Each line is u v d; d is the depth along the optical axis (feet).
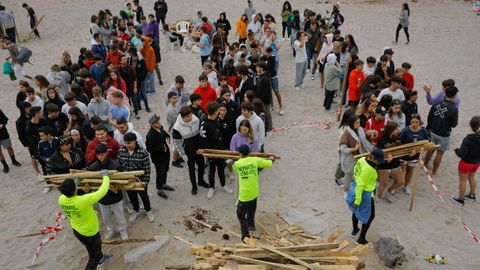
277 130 39.88
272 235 25.73
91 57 44.98
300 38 47.03
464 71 52.95
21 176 34.55
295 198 29.86
